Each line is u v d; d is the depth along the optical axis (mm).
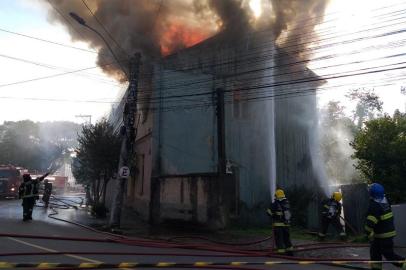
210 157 19469
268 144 20234
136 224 17391
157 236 13703
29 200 15852
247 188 19281
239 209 18828
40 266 5434
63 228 14086
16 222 14836
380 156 16859
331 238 14445
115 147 22891
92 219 17984
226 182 15656
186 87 19703
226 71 20250
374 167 17172
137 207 21281
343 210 17656
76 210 23266
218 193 15422
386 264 8766
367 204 16312
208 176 15688
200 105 19766
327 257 9781
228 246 11680
